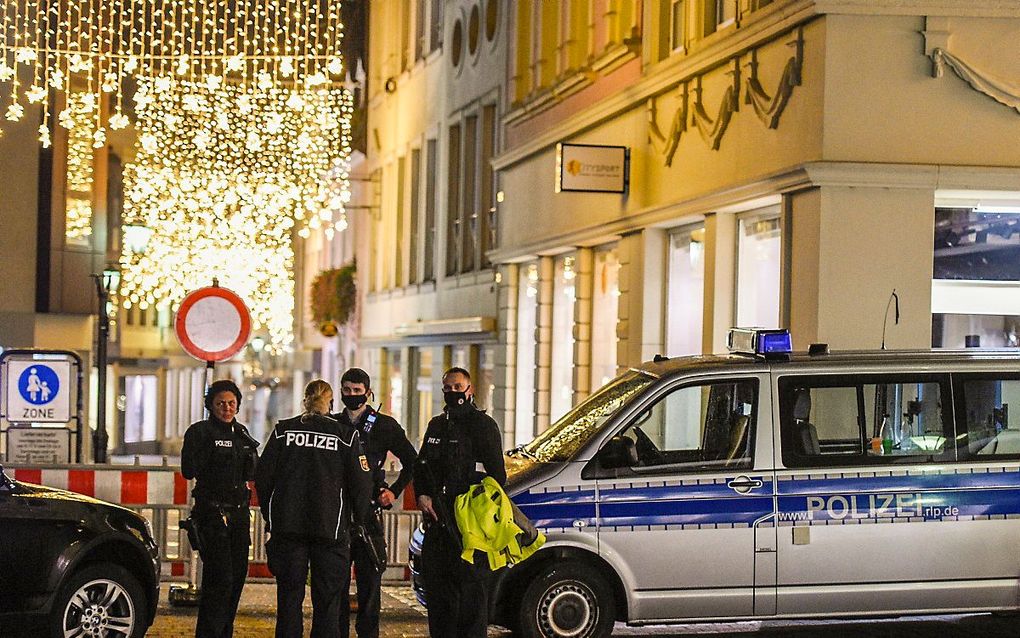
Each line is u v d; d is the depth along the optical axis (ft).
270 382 331.36
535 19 132.46
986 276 75.97
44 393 74.28
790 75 77.25
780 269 78.13
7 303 175.52
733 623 60.34
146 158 185.26
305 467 46.85
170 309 285.23
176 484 69.41
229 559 51.55
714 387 52.31
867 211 73.46
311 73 217.36
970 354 53.67
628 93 101.50
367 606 50.96
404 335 179.42
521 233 133.39
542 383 130.21
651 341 101.60
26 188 176.04
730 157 85.76
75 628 49.21
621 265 106.52
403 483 51.21
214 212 183.62
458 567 47.98
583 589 51.21
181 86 167.84
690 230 97.09
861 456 52.11
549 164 124.67
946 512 51.93
